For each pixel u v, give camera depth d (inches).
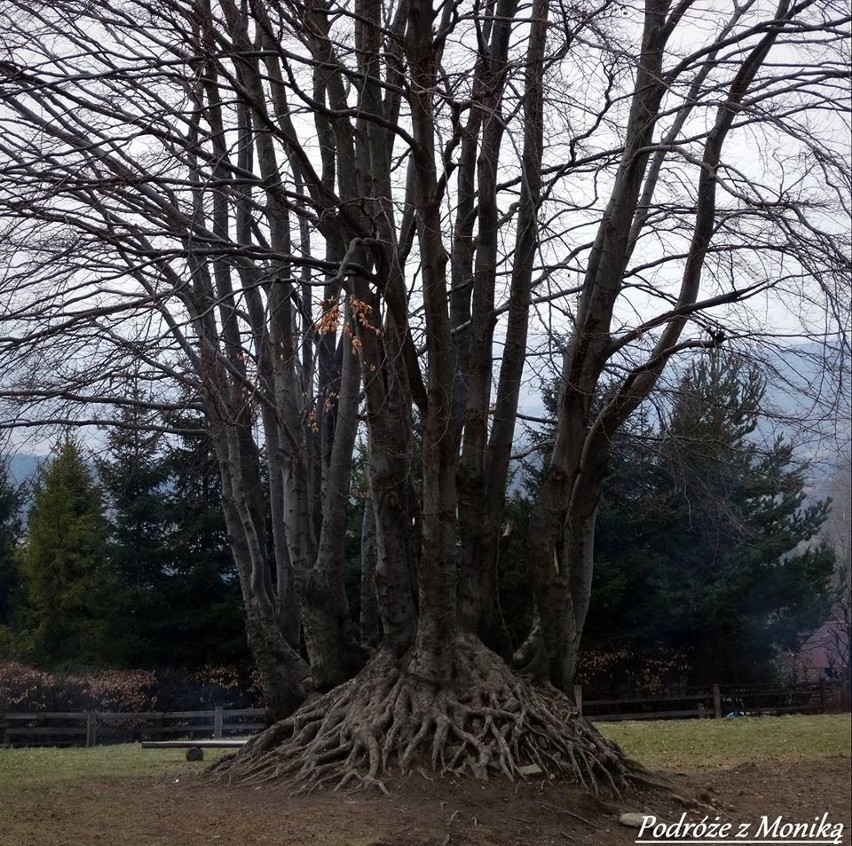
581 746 399.2
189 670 1232.8
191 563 1219.9
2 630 1250.6
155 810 351.6
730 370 429.7
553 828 342.0
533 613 463.5
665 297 489.7
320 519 477.4
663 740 706.8
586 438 469.4
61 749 724.0
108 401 388.5
